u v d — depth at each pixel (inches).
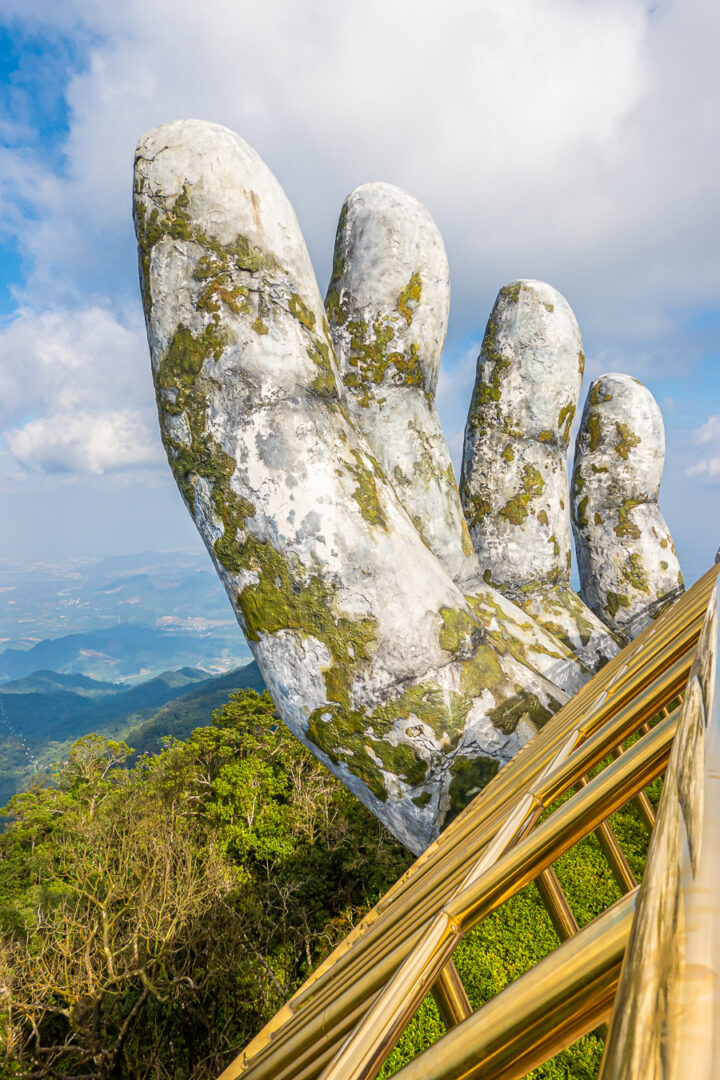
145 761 1277.1
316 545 184.1
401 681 186.2
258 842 811.4
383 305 243.1
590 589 414.0
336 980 75.5
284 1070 61.1
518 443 334.6
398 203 243.8
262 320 189.0
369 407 247.4
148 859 608.1
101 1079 503.2
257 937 656.4
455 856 87.2
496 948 192.5
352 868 749.3
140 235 196.5
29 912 685.9
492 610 267.7
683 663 59.2
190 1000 575.8
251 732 1219.9
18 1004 495.8
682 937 14.9
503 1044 27.3
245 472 186.5
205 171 185.6
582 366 347.6
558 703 204.7
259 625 190.7
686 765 25.5
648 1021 13.2
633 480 396.5
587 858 209.9
